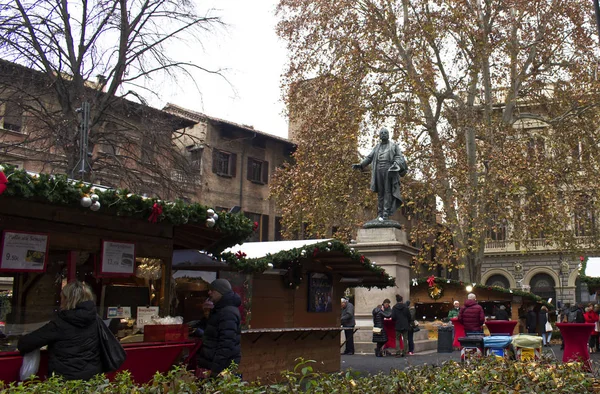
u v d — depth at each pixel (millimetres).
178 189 19422
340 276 13969
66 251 7180
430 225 30406
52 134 17312
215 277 11211
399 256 19688
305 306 12398
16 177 6062
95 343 5945
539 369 6895
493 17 29625
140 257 8125
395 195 20359
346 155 29422
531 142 32750
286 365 11898
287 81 30891
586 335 12305
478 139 32062
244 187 42031
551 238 30953
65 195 6551
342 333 19500
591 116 30531
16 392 4422
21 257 6652
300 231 31438
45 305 6996
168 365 8016
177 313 11336
